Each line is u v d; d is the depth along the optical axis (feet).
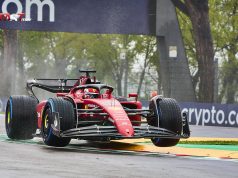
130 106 99.25
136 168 67.51
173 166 70.49
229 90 322.14
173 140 93.76
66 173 61.87
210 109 204.85
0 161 70.44
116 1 266.98
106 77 376.89
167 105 92.84
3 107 267.39
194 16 280.10
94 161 73.36
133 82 331.36
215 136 142.20
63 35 385.91
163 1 269.23
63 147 92.89
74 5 264.93
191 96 269.64
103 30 267.39
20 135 103.50
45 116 92.12
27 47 384.88
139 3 267.80
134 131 86.74
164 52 271.49
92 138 88.02
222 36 326.65
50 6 263.08
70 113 87.81
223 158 82.07
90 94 95.14
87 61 382.22
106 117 90.74
